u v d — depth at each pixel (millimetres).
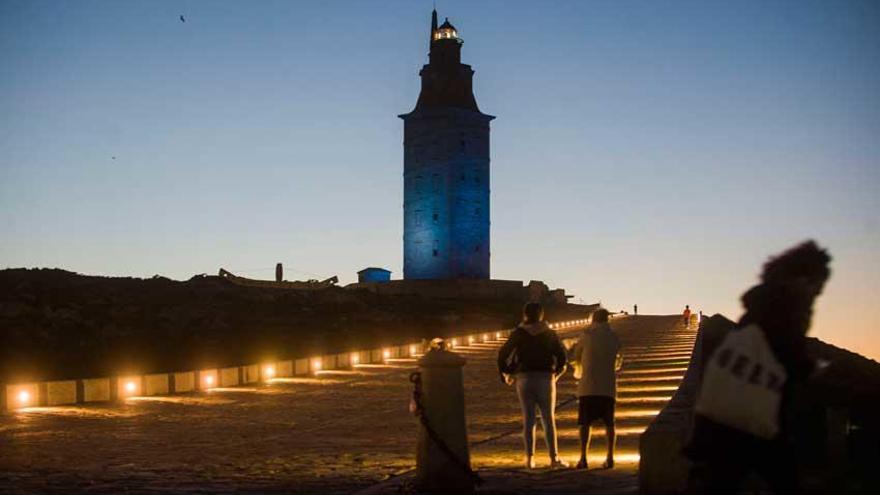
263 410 30750
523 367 17406
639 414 26828
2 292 79438
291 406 32031
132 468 18688
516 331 17547
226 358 58938
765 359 8203
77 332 68875
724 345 8391
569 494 14516
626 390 33781
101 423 27219
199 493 15680
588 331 17406
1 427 26250
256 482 16859
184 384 37906
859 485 13391
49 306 76625
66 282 87312
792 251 8445
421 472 15117
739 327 8461
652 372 40688
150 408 31531
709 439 8328
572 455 19562
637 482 15102
